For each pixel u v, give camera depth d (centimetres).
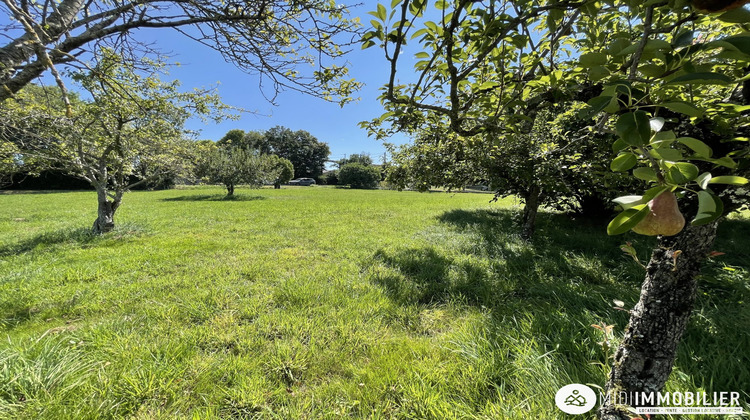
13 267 408
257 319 263
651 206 52
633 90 59
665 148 48
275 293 318
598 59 66
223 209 1073
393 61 89
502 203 1242
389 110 122
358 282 349
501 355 195
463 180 532
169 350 215
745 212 659
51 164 516
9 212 982
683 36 56
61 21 160
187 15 175
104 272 387
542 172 383
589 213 707
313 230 673
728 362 176
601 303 264
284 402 178
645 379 118
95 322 262
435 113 136
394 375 193
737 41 47
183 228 696
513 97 101
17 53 153
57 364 190
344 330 246
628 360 123
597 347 195
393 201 1427
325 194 1977
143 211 1005
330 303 296
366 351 224
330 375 202
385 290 327
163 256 460
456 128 110
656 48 56
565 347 201
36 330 252
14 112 209
